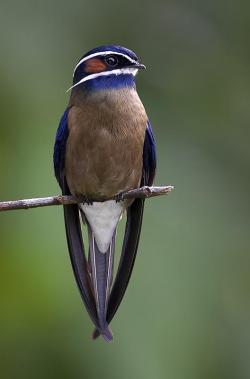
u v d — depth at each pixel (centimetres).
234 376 1235
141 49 1594
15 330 1201
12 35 1353
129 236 1078
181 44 1644
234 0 1678
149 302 1151
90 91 1059
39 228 1188
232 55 1658
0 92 1298
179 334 1144
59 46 1388
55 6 1412
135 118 1059
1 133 1261
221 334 1210
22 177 1199
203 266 1200
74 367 1184
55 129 1263
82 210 1099
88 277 1064
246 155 1486
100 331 1021
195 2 1684
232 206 1345
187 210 1248
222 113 1581
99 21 1516
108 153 1056
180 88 1588
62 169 1095
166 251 1188
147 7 1614
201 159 1369
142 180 1112
